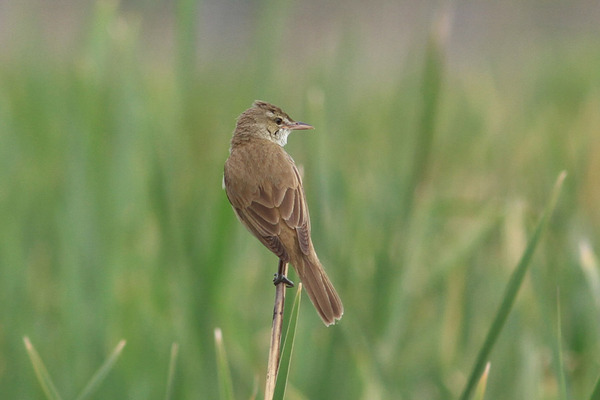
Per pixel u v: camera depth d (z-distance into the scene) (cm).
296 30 2919
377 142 1556
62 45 2012
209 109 1518
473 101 1959
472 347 1156
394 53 2778
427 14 2962
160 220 1066
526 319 1082
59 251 1119
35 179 1253
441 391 1081
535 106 1903
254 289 1234
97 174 1113
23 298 1107
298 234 843
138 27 1220
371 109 1819
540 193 1303
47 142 1298
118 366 1033
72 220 1088
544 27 3216
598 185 1422
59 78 1405
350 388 1019
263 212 869
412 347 1147
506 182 1512
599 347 1001
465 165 1645
